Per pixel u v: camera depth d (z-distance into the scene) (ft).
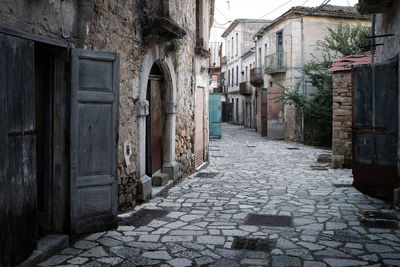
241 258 13.71
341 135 36.58
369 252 14.23
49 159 15.02
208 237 16.02
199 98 37.42
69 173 14.92
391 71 22.62
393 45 23.75
